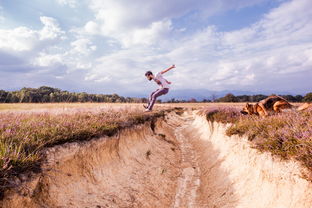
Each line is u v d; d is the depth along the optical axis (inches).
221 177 220.1
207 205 185.0
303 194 108.0
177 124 804.6
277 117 203.0
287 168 127.2
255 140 187.0
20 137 136.0
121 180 197.0
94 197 152.0
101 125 222.4
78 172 156.8
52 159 137.1
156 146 361.4
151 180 227.6
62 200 127.5
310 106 214.8
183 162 328.2
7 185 98.1
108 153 213.8
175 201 201.2
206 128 463.8
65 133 164.7
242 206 152.3
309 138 122.0
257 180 158.4
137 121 353.4
